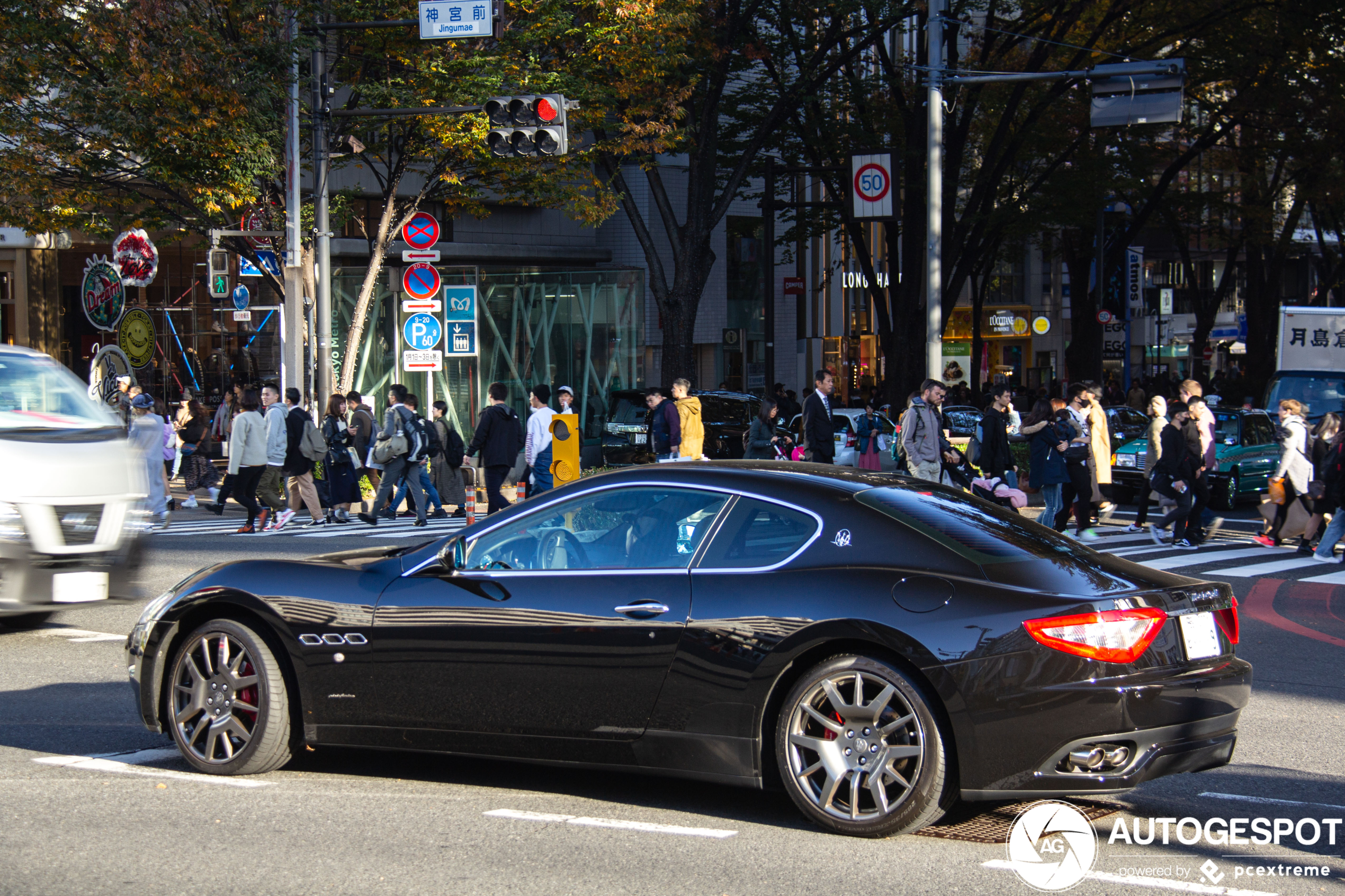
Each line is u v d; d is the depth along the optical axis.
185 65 17.95
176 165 19.30
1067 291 59.44
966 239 30.02
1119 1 24.69
